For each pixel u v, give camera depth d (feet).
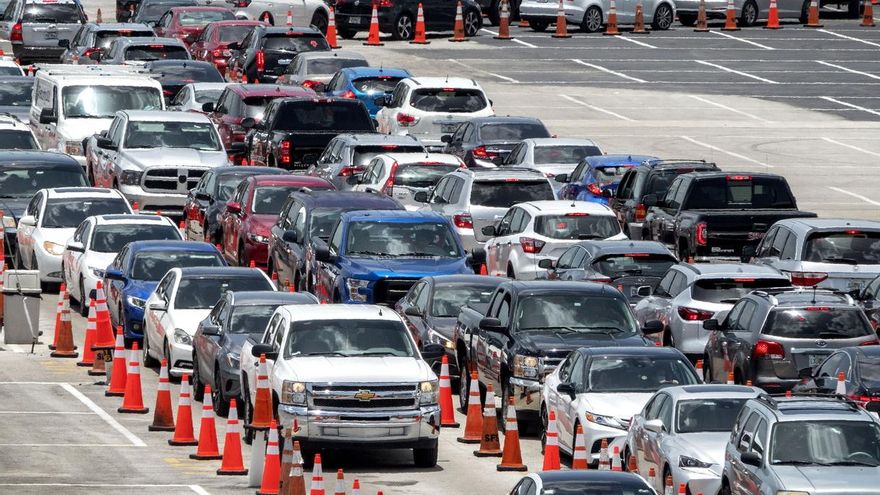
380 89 403.75
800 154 400.06
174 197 332.80
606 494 131.44
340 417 182.60
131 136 340.18
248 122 364.99
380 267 253.24
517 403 203.21
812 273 240.73
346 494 171.63
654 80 483.10
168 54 444.55
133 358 215.92
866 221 246.47
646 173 304.71
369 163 329.93
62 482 177.17
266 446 176.55
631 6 547.49
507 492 175.32
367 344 191.83
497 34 550.77
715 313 226.17
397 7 528.63
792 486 144.77
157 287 246.06
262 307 215.51
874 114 447.42
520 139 354.13
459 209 297.12
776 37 549.54
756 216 269.85
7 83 416.87
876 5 627.87
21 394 225.97
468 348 219.61
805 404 153.89
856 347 190.08
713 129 425.28
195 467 186.39
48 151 343.26
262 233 291.79
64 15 516.32
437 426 185.98
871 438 150.10
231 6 531.91
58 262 294.87
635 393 184.85
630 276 249.14
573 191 321.11
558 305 210.38
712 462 159.94
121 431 205.05
